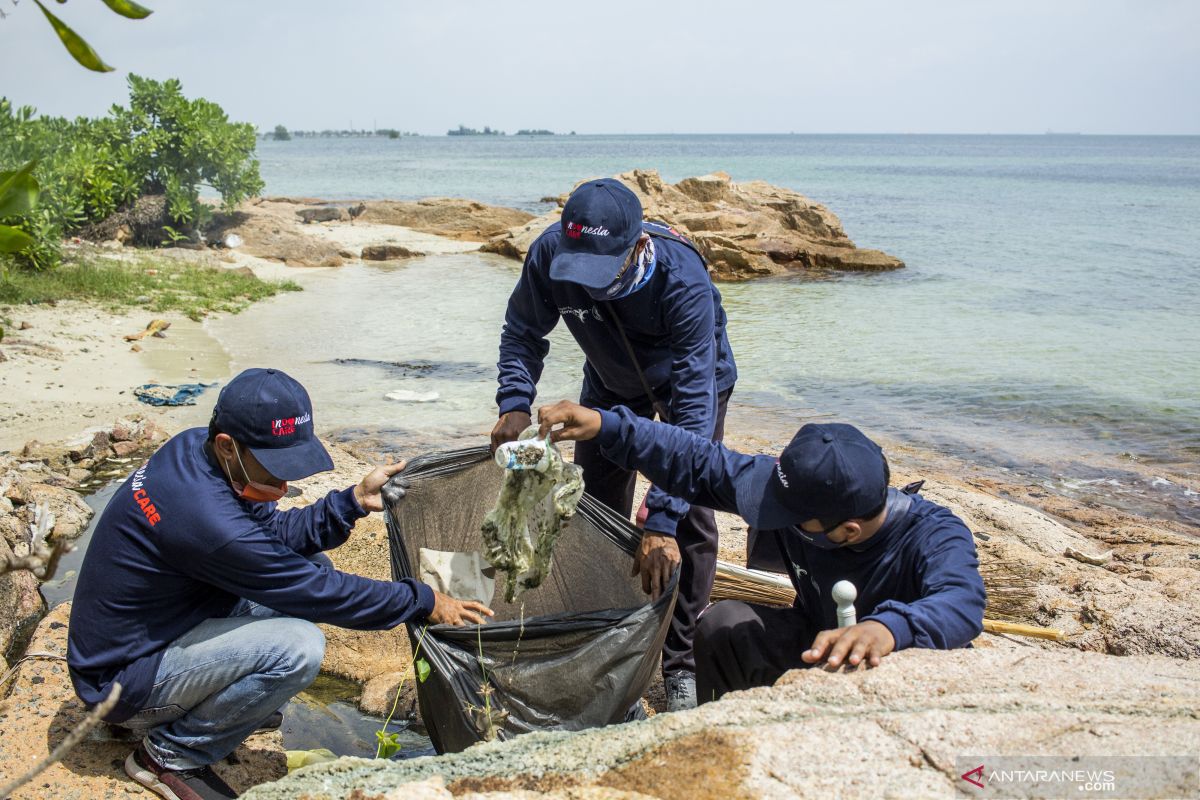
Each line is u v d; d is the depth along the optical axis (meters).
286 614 3.30
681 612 3.96
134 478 3.17
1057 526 6.01
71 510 5.73
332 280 16.39
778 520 3.08
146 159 18.03
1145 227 30.47
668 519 3.54
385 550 5.11
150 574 3.06
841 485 2.94
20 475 5.82
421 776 2.48
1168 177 74.44
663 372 3.96
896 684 2.62
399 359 10.44
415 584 3.36
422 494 3.82
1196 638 4.23
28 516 5.45
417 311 13.38
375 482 3.64
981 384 10.12
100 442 6.93
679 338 3.73
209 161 18.27
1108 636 4.36
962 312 14.67
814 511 2.98
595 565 3.85
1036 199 45.38
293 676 3.18
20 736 3.37
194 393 8.43
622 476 4.35
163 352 9.92
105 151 17.53
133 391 8.34
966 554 3.04
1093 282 18.06
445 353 10.76
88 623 3.11
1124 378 10.44
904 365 10.95
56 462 6.57
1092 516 6.49
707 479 3.30
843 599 2.85
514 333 4.23
